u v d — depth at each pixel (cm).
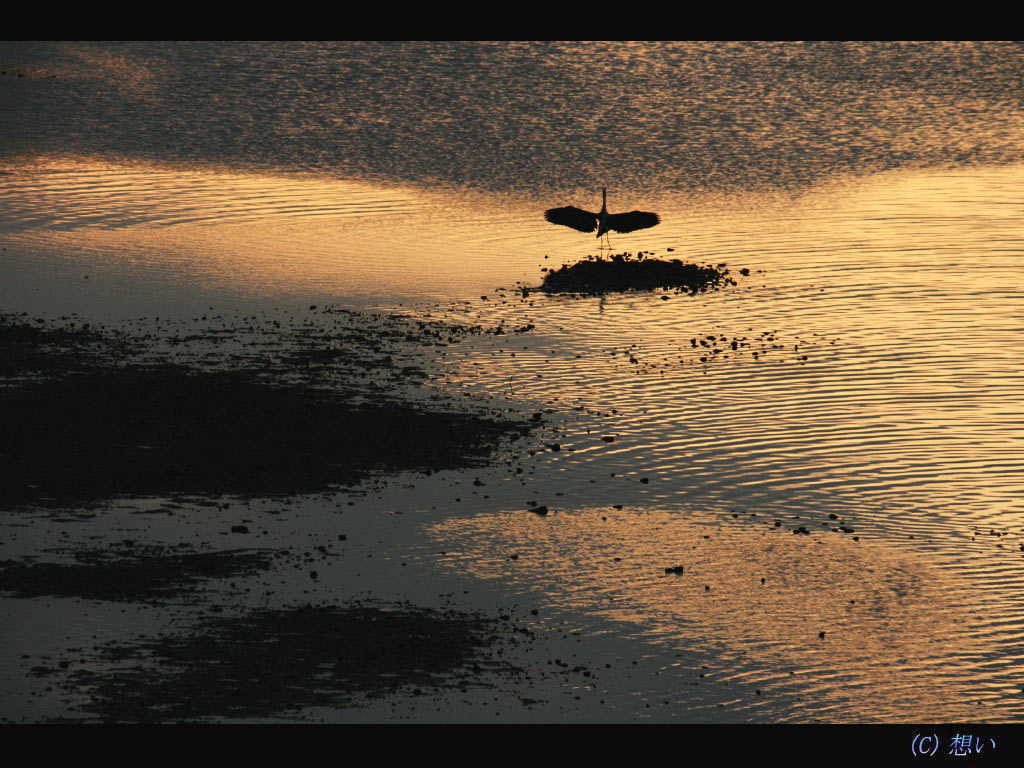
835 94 10756
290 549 3638
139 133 9488
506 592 3434
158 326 5528
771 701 2922
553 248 6925
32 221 7238
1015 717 2888
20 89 10775
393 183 8225
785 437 4531
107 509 3853
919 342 5472
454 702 2859
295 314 5775
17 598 3278
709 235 7175
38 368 4962
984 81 11212
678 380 5084
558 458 4359
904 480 4181
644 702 2905
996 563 3619
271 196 7900
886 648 3175
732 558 3650
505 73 11419
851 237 7112
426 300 6050
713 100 10550
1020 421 4638
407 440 4466
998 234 7112
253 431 4478
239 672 2953
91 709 2764
